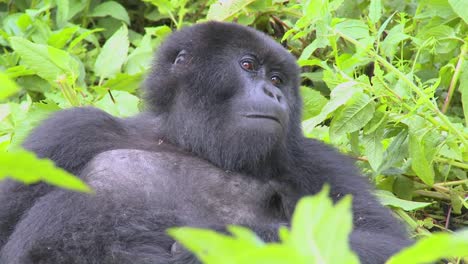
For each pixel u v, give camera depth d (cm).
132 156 789
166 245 709
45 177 245
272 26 1323
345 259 243
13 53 1243
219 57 829
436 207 1079
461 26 1066
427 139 934
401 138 961
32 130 849
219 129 812
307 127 918
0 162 232
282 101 808
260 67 830
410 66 1170
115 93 1088
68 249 682
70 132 796
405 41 1194
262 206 823
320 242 245
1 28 1323
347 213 248
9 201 748
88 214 707
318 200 252
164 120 867
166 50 883
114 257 687
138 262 686
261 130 783
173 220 729
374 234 757
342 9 1273
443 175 1032
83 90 1122
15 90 244
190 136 834
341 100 894
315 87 1236
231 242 234
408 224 961
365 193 861
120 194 743
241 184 820
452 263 878
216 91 820
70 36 1228
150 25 1447
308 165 868
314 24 997
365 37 941
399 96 924
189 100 839
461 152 965
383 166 968
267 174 832
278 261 234
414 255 242
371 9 973
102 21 1387
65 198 716
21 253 693
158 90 875
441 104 1173
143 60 1214
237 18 1255
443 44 1073
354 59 948
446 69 1109
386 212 848
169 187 779
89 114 830
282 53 847
